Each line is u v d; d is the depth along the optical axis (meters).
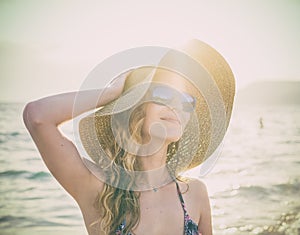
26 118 2.01
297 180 8.80
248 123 13.42
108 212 2.13
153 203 2.24
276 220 7.04
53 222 7.24
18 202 7.97
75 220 7.30
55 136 2.03
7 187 8.57
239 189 8.30
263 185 8.52
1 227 7.11
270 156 10.44
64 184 2.11
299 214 7.26
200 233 2.33
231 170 9.43
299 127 12.77
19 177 9.14
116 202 2.15
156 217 2.22
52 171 2.08
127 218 2.17
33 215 7.47
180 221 2.28
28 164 9.70
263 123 13.28
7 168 9.48
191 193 2.36
